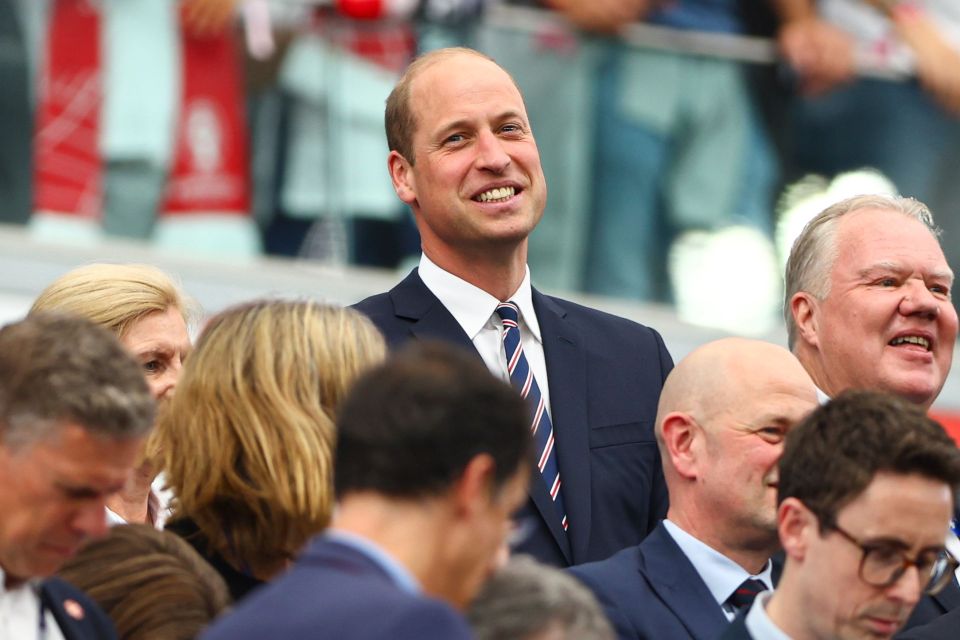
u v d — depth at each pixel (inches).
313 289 949.2
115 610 398.3
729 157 1044.5
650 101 1016.2
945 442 411.5
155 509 579.5
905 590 406.3
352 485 341.1
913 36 1098.7
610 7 1002.1
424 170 567.8
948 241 1111.6
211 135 941.2
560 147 995.9
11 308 896.9
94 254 920.3
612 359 579.8
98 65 922.1
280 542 442.6
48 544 370.6
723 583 493.0
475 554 342.0
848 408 418.6
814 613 413.4
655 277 1023.0
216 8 936.9
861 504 406.6
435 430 337.7
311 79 952.3
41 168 916.0
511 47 983.0
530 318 574.6
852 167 1082.7
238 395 446.0
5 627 382.0
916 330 587.2
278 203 951.0
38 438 362.6
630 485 558.6
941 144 1106.1
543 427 556.4
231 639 317.4
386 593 317.4
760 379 498.6
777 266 1055.0
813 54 1065.5
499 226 558.9
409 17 957.8
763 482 491.5
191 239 939.3
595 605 350.3
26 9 912.9
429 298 570.3
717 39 1038.4
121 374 371.2
